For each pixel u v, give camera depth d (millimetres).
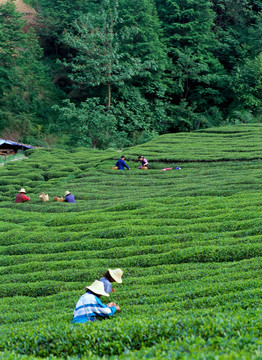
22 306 13227
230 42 75312
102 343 7539
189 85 74938
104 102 67000
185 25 72188
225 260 14984
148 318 8953
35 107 65812
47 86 69438
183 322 7777
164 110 68188
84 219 22094
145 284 13852
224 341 6426
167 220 20031
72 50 74750
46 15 73688
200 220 19312
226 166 33219
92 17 65938
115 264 15984
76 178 35062
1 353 7355
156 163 36656
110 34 63562
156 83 68812
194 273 13852
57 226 22281
